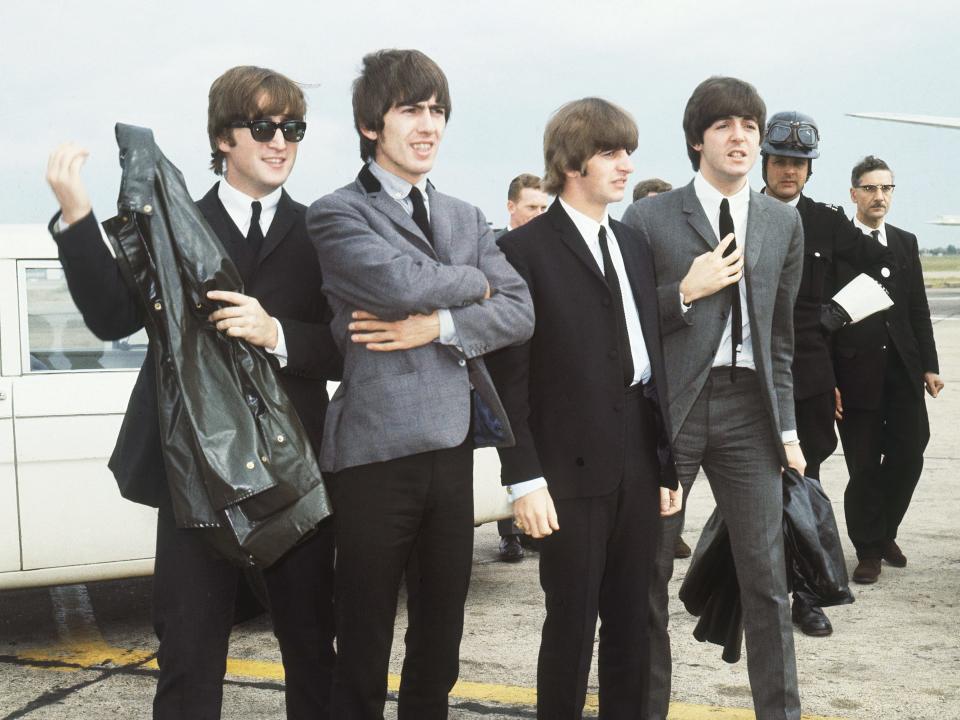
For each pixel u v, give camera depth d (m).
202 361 2.28
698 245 2.89
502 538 5.40
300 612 2.61
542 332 2.57
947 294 46.78
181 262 2.27
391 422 2.36
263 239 2.57
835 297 3.97
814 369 3.95
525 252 2.59
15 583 3.89
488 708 3.38
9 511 3.86
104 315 2.23
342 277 2.39
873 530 4.79
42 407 3.89
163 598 2.36
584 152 2.56
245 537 2.25
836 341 4.75
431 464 2.40
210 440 2.22
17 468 3.87
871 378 4.73
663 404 2.64
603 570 2.62
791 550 3.05
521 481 2.49
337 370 2.56
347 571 2.43
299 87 2.55
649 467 2.65
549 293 2.56
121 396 3.99
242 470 2.22
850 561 5.16
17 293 3.91
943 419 9.95
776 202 2.98
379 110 2.41
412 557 2.53
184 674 2.32
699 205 2.92
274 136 2.49
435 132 2.45
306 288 2.58
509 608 4.52
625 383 2.61
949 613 4.32
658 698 2.96
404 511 2.40
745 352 2.91
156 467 2.36
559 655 2.55
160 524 2.40
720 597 3.06
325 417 2.56
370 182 2.48
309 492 2.31
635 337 2.67
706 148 2.88
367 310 2.37
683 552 5.37
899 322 4.98
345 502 2.42
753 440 2.91
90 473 3.95
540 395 2.58
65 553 3.91
